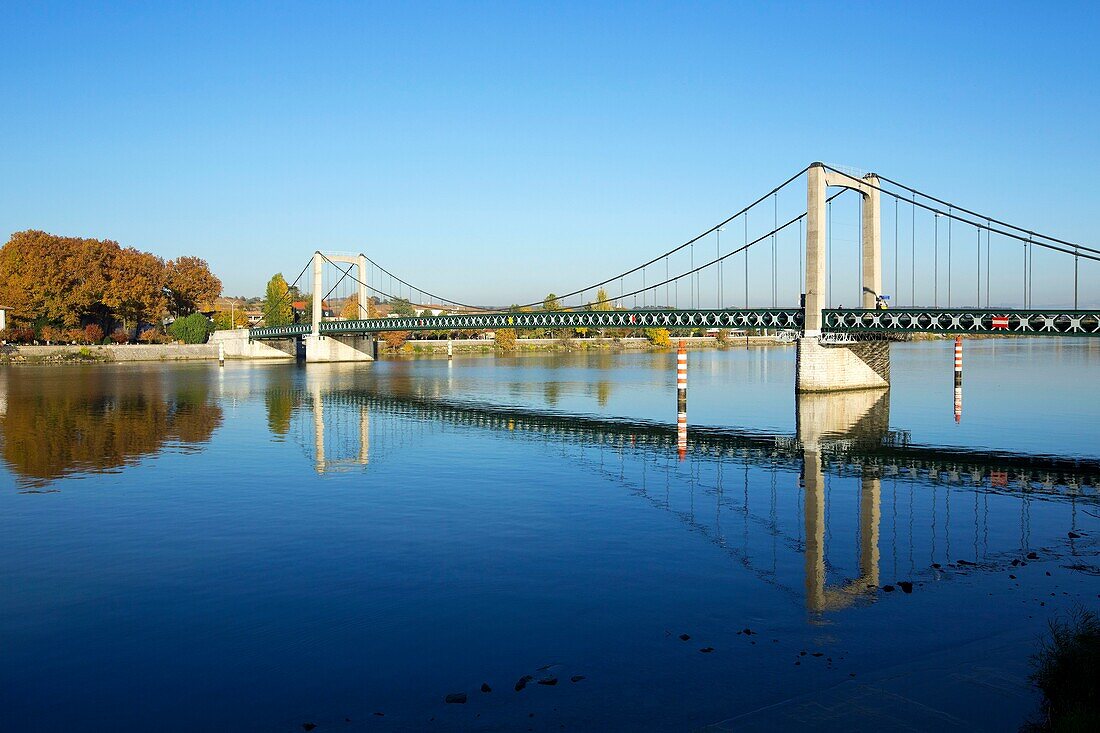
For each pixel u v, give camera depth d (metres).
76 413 70.44
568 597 22.22
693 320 98.94
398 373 136.25
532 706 15.73
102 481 39.41
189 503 34.41
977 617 20.39
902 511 33.38
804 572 24.53
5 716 15.72
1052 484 39.69
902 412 72.62
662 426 63.66
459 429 61.34
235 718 15.56
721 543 28.00
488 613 20.95
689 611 21.00
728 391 96.88
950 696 15.43
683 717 15.16
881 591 22.59
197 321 187.50
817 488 38.28
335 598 22.22
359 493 36.62
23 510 33.09
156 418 67.12
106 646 19.00
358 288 191.12
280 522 31.00
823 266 87.50
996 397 85.19
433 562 25.59
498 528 30.05
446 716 15.39
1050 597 22.00
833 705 15.17
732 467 44.25
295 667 17.73
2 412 71.06
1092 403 78.69
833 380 89.88
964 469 43.97
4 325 157.75
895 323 79.94
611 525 30.58
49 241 164.12
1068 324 68.06
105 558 26.19
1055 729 13.35
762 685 16.45
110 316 179.00
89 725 15.37
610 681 16.80
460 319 140.25
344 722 15.30
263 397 88.75
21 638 19.52
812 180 87.06
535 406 79.88
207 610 21.31
